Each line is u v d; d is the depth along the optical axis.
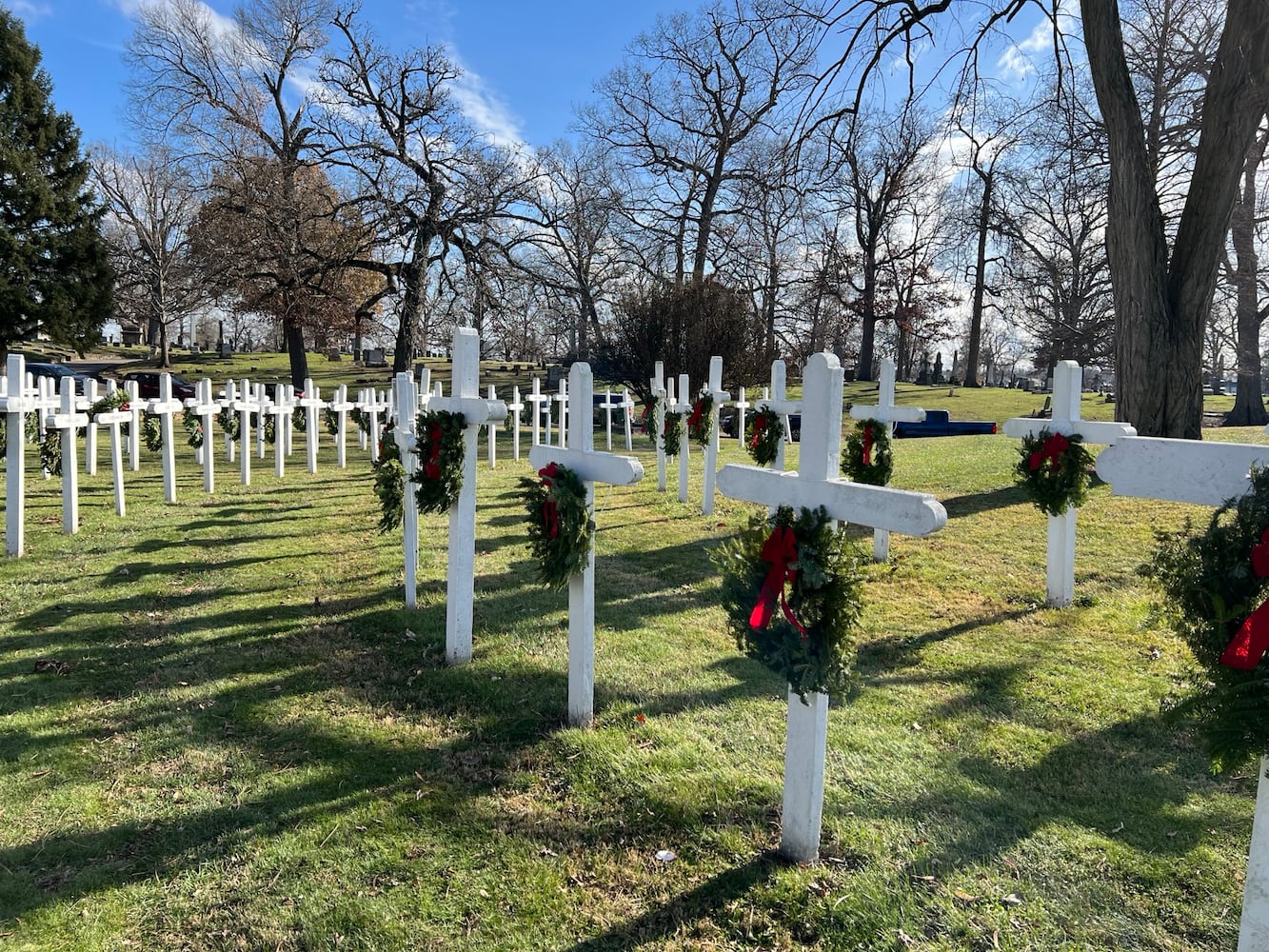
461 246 24.14
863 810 3.06
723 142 27.20
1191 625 2.16
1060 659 4.65
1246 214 19.69
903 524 2.34
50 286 31.16
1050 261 29.28
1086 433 5.34
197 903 2.57
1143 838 2.88
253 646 4.91
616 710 3.96
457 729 3.80
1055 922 2.45
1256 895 1.95
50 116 32.16
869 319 39.22
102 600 5.79
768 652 2.69
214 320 59.44
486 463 14.43
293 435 20.45
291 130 28.80
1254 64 8.80
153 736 3.71
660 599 6.00
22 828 2.96
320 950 2.38
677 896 2.60
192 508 9.43
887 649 4.86
